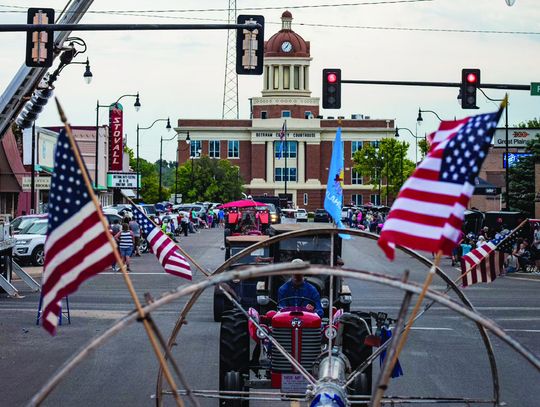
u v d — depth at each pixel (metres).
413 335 19.77
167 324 20.95
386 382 6.57
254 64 21.73
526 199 67.88
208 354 16.75
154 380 14.32
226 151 147.50
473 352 17.48
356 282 32.50
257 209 48.06
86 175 6.75
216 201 121.19
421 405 12.70
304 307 11.34
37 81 25.47
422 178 6.89
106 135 86.00
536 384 14.36
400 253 49.94
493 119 6.73
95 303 24.89
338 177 10.46
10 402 12.66
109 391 13.49
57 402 12.72
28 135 57.22
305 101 151.00
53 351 17.12
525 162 68.44
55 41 24.95
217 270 9.66
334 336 10.60
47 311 6.87
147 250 48.16
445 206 6.79
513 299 27.22
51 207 6.85
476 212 47.91
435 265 6.73
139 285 29.98
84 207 6.82
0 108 25.56
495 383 9.34
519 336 19.67
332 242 9.89
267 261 18.75
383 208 91.81
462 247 41.22
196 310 23.78
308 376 9.15
